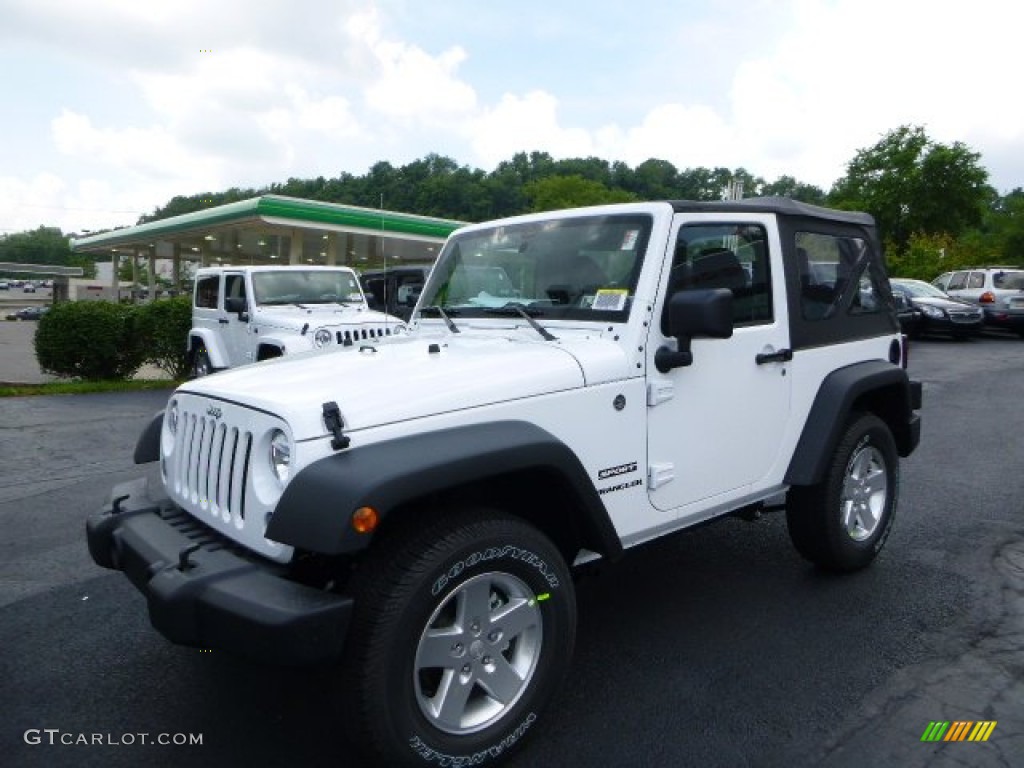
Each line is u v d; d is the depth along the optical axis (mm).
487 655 2588
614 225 3348
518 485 2893
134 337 13516
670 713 2957
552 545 2730
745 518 4109
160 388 12766
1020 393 10695
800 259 3902
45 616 3906
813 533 4020
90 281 92812
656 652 3432
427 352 3189
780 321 3730
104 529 2949
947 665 3295
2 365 17531
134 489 3258
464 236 4062
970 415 9078
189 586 2322
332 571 2551
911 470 6562
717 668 3289
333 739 2834
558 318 3363
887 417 4586
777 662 3334
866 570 4359
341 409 2412
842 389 3947
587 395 2914
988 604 3898
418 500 2588
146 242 31797
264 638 2197
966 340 18438
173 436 3146
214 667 3375
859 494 4223
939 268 29375
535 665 2686
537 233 3639
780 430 3771
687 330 2939
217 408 2740
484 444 2484
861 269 4402
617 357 3035
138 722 2957
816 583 4180
